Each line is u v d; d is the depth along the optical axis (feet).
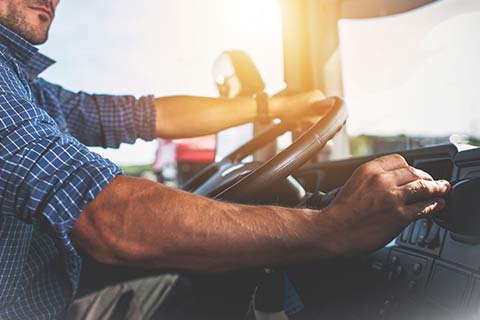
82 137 5.25
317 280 3.89
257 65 5.80
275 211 2.36
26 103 2.49
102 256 2.39
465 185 2.37
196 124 5.22
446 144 3.16
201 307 4.20
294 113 5.11
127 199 2.31
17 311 3.09
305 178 5.21
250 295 3.98
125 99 5.29
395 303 3.08
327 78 5.79
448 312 2.56
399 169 2.36
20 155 2.32
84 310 4.21
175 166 14.23
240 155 5.28
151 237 2.28
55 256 3.27
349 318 3.61
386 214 2.27
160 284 4.42
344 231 2.29
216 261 2.34
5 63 2.82
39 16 3.19
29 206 2.29
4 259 2.81
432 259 2.83
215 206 2.34
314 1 5.82
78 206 2.29
